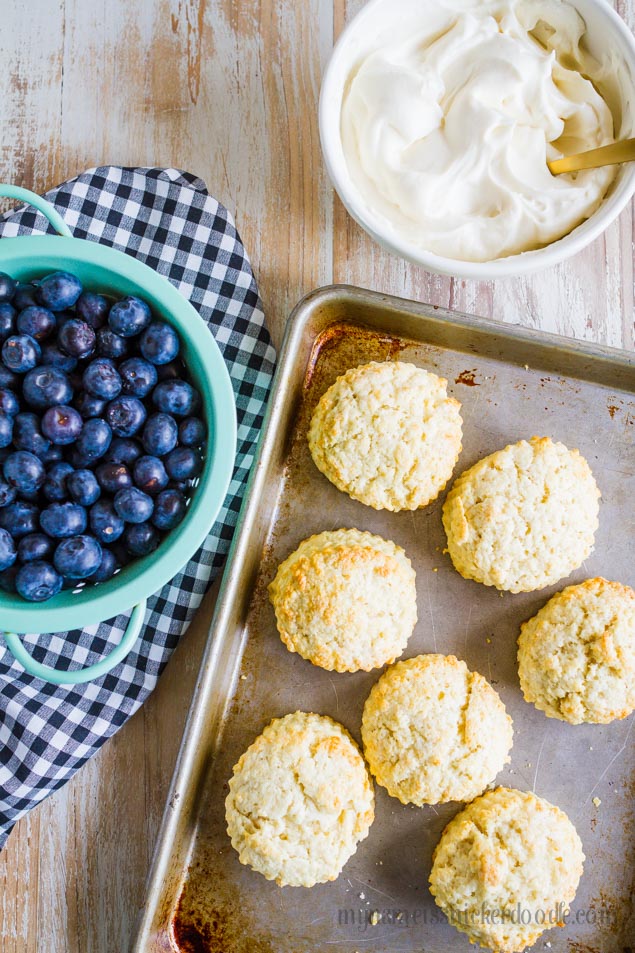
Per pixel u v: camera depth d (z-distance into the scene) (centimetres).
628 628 52
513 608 54
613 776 54
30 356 48
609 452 55
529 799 53
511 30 52
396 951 53
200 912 53
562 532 53
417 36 52
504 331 53
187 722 51
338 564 52
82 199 55
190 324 49
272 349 55
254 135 57
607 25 51
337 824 52
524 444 54
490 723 52
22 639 55
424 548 55
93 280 50
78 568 47
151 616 55
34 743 54
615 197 51
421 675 53
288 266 57
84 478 48
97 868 56
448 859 52
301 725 53
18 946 56
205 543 55
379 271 57
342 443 53
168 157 57
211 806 54
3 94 57
